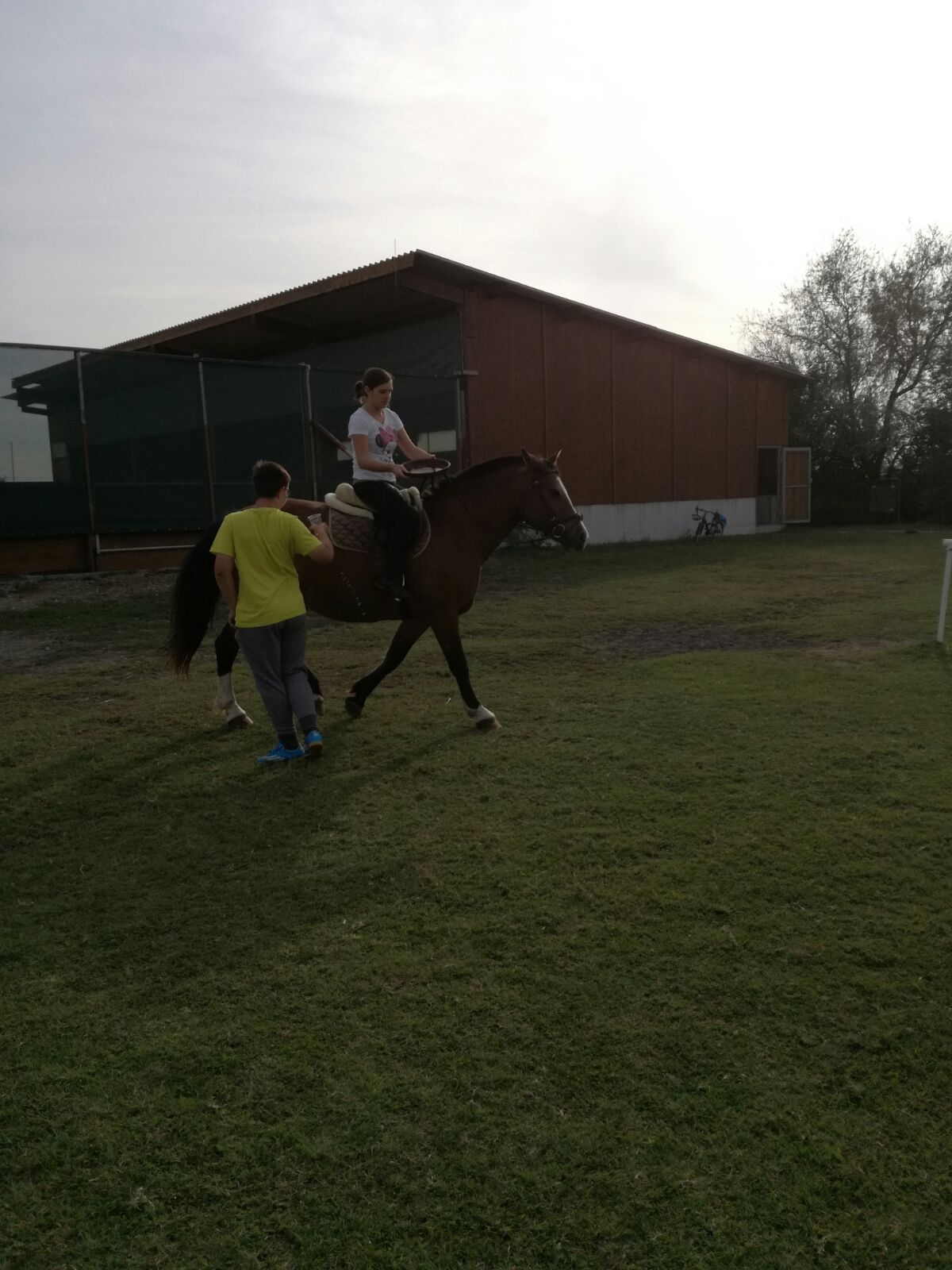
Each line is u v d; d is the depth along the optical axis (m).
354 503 5.55
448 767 4.94
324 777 4.83
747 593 11.53
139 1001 2.86
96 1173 2.17
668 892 3.46
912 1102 2.36
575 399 19.44
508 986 2.88
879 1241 1.96
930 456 29.17
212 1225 2.02
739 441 24.23
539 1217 2.03
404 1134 2.27
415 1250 1.95
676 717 5.81
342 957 3.08
